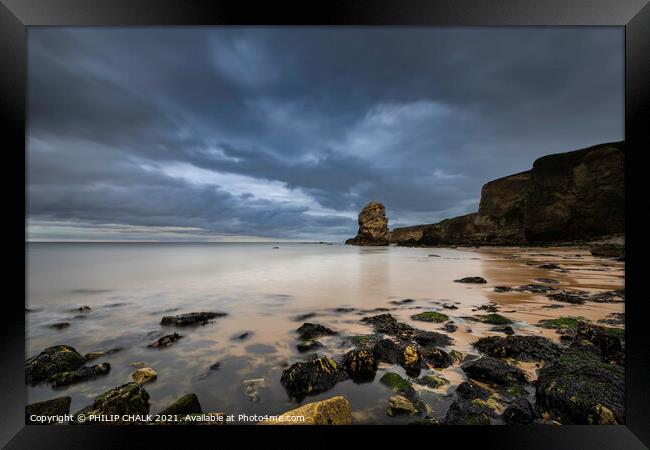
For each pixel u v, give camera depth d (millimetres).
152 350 5672
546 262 21141
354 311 8336
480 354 5176
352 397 3920
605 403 3221
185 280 14867
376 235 66250
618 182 33281
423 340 5773
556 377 3836
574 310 7992
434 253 38000
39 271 18938
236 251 48625
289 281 14383
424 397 3857
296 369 4344
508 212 55406
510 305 8625
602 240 33031
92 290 12078
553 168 39000
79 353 5414
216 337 6324
